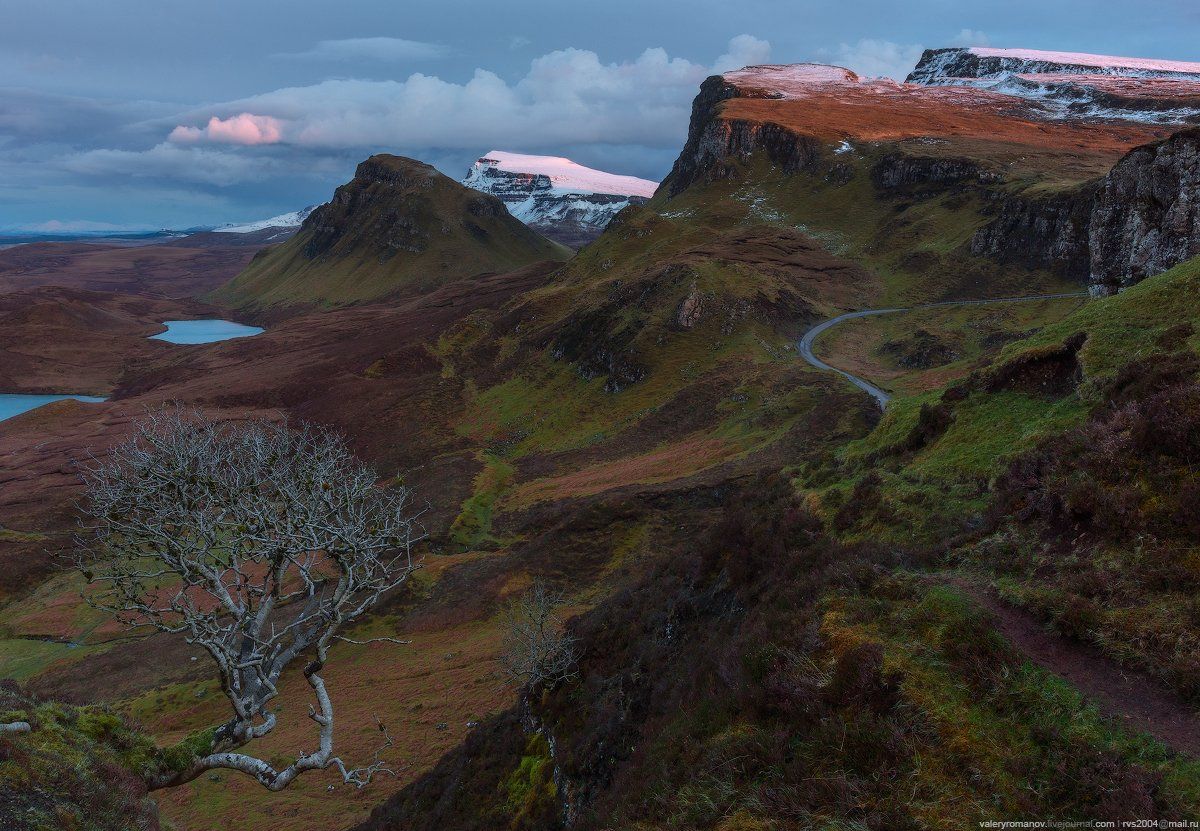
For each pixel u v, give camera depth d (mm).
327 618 12047
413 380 195875
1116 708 9930
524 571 78125
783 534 22203
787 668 13375
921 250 193125
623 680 25078
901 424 26438
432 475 131625
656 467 104562
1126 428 14781
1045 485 15250
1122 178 71812
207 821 42125
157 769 11914
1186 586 11172
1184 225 63688
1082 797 8953
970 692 11062
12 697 12383
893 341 136375
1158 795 8477
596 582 73562
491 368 193500
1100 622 11273
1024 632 11969
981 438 21281
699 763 13180
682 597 26812
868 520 19766
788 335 154125
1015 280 167000
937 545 16156
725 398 125938
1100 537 13141
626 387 153000
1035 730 10016
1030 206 173250
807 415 95500
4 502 135125
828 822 10000
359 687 60125
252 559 11867
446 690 56094
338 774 45500
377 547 12383
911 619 13031
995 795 9414
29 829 9039
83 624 87750
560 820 22234
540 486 116812
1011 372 23312
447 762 35969
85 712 12508
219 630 11266
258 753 49781
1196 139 63438
